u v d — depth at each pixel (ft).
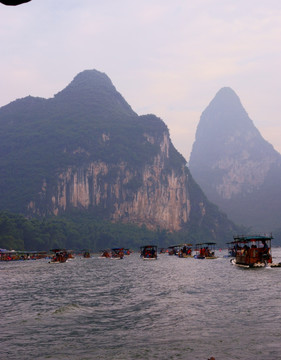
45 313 78.38
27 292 115.65
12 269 242.37
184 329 62.13
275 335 56.75
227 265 231.71
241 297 92.68
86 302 91.61
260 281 127.34
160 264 266.77
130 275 172.45
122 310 80.02
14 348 53.83
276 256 379.55
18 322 70.33
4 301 97.35
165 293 104.12
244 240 207.72
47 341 57.11
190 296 96.48
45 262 351.46
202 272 176.14
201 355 48.73
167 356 48.78
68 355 50.34
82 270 217.77
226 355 48.39
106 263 305.94
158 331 61.52
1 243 586.86
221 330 60.75
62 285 133.90
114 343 55.36
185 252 416.87
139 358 48.32
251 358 46.93
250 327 61.98
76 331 62.80
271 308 77.20
